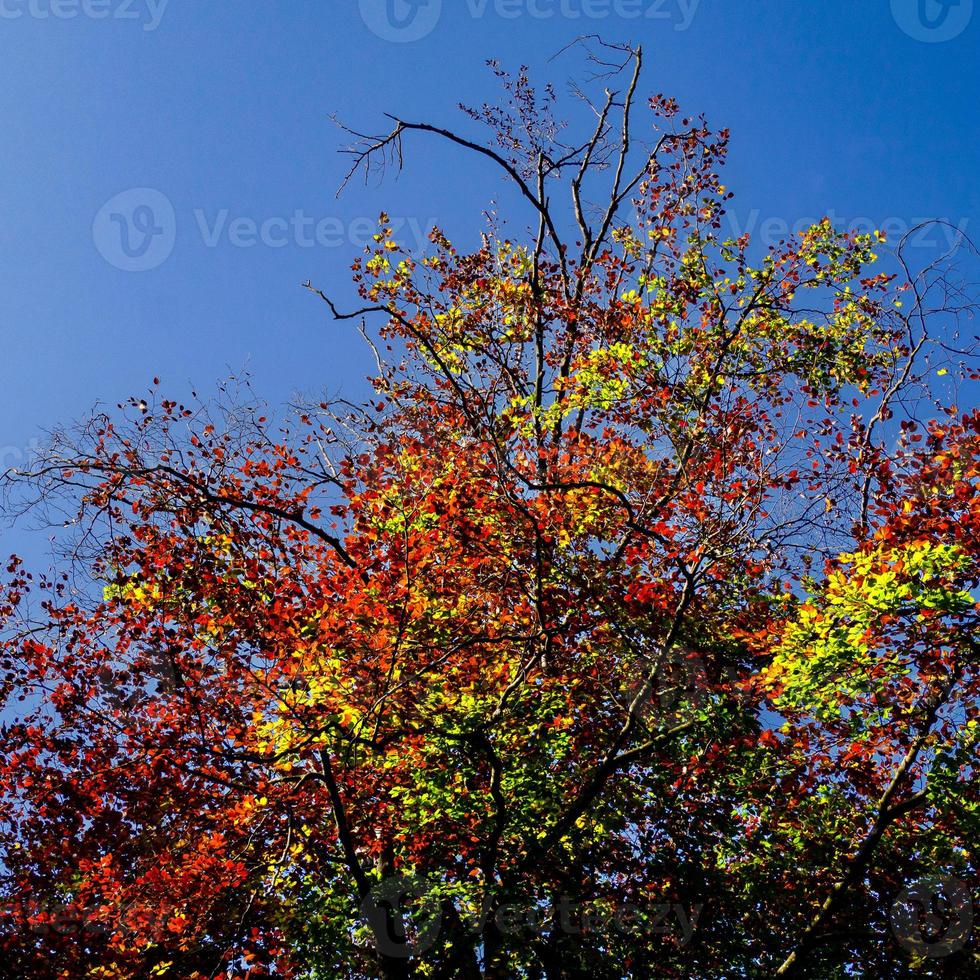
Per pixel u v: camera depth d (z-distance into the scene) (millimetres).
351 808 15203
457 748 13750
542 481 17750
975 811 13211
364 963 14820
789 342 20875
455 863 14203
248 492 17422
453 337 23031
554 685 14984
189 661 16906
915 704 14008
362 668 15352
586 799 13727
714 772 14773
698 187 22984
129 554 16344
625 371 19891
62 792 16469
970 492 14375
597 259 24297
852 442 15688
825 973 14484
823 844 14750
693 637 15055
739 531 14805
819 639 12984
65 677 16859
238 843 15836
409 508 17141
